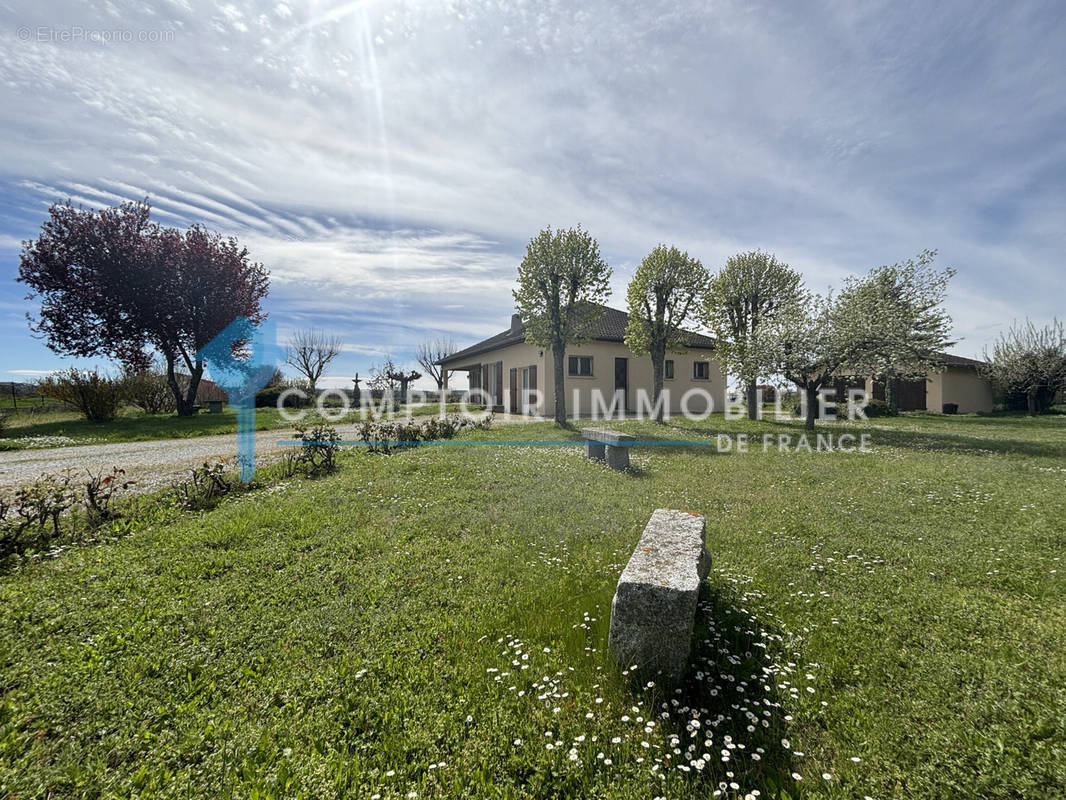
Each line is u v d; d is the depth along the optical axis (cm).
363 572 418
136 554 450
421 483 723
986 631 310
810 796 189
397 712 241
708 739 218
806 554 451
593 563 430
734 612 340
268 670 281
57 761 211
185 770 206
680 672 260
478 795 192
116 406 1817
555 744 215
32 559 437
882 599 356
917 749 211
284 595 375
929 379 2152
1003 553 441
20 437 1358
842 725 229
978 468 831
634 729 229
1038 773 192
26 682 262
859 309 1434
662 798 187
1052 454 1001
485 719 236
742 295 1773
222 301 2116
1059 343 2188
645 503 625
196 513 594
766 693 256
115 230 1961
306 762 212
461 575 412
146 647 298
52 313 1898
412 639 310
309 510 593
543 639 310
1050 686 250
